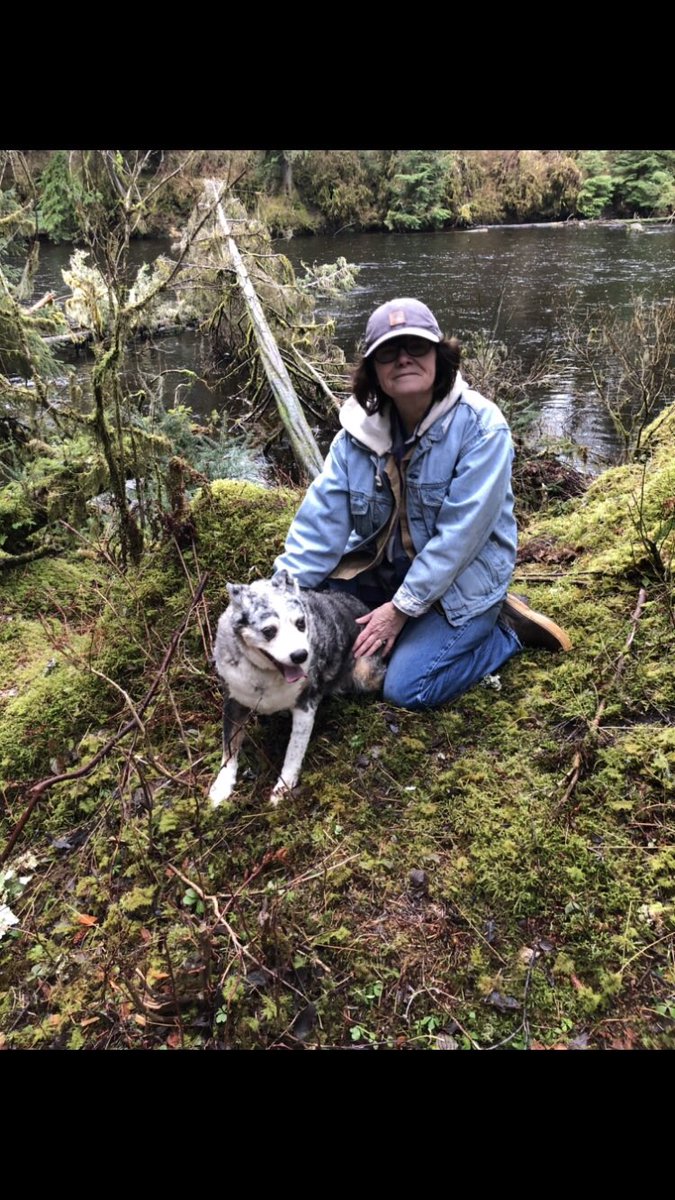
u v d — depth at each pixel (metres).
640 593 3.23
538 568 3.88
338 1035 1.93
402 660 2.90
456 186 21.36
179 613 3.48
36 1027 2.05
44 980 2.19
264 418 7.90
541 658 3.09
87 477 4.19
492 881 2.23
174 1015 2.01
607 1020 1.90
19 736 3.06
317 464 6.31
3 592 4.37
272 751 2.86
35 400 4.46
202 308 9.12
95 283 3.72
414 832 2.43
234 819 2.59
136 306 3.64
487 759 2.67
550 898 2.19
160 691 3.06
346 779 2.68
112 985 2.09
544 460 6.45
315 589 3.11
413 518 2.79
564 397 8.11
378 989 2.00
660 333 6.64
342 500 2.86
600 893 2.18
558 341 9.81
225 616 2.57
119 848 2.53
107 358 3.53
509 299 12.09
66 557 4.81
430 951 2.09
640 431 5.82
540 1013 1.93
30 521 4.70
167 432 5.80
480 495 2.56
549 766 2.59
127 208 3.59
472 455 2.57
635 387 6.89
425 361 2.42
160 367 8.05
